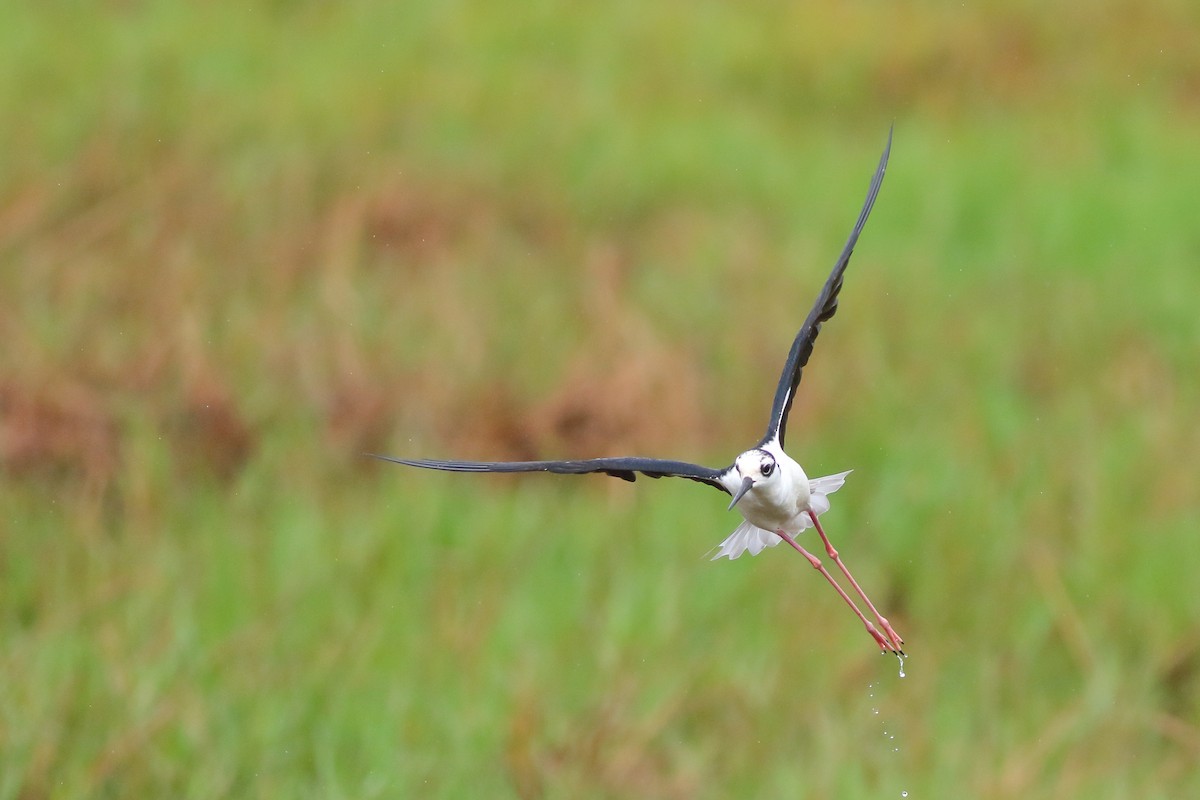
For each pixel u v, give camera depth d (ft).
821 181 65.31
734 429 47.78
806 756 34.94
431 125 63.93
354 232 55.11
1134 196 65.77
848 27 78.69
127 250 52.29
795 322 53.26
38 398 43.65
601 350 49.83
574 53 74.08
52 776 31.12
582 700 35.40
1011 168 67.62
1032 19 80.64
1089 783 34.17
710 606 39.29
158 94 62.34
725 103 72.28
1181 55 79.15
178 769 31.76
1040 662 38.88
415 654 36.19
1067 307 56.39
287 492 42.93
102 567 38.29
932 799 33.50
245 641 35.53
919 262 59.26
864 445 46.83
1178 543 42.11
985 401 49.73
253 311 49.93
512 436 46.37
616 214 61.16
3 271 50.01
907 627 40.06
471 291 53.06
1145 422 48.42
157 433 43.93
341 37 71.46
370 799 31.58
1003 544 42.32
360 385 47.01
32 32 66.13
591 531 42.50
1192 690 38.32
